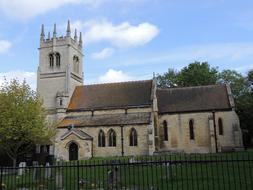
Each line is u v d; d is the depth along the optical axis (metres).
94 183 24.50
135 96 60.66
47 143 56.69
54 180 25.16
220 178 25.67
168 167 25.92
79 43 70.81
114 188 23.02
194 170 31.52
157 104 60.44
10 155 51.81
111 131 56.19
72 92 64.88
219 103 57.66
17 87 52.34
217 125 56.38
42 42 66.62
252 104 68.50
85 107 61.22
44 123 53.81
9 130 48.50
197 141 56.72
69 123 58.47
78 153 53.94
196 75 76.62
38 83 65.12
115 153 55.12
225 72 80.31
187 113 58.03
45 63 65.69
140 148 54.19
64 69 64.25
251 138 71.06
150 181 25.97
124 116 58.06
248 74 74.00
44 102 63.81
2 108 49.97
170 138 57.81
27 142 52.59
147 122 54.56
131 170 34.41
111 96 62.22
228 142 55.41
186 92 61.56
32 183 25.59
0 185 20.42
